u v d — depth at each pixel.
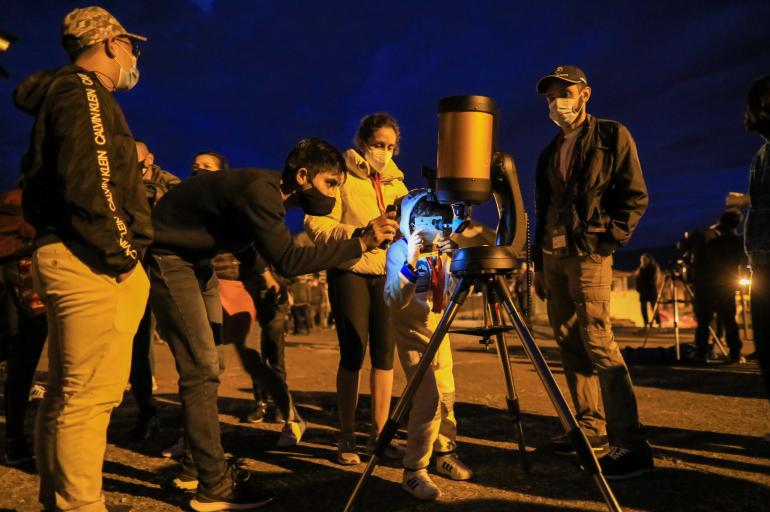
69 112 2.10
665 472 3.01
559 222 3.21
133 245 2.22
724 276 7.36
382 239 2.59
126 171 2.24
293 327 16.75
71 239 2.21
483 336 2.42
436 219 2.70
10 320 3.61
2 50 2.26
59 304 2.22
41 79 2.18
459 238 3.09
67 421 2.25
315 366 7.71
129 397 5.51
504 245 2.43
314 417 4.56
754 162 2.69
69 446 2.25
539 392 5.39
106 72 2.39
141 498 2.82
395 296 2.84
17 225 3.31
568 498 2.69
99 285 2.23
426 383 2.81
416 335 2.93
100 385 2.29
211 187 2.59
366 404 5.01
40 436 2.33
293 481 3.02
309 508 2.66
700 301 7.49
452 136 2.26
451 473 3.01
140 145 4.12
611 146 3.12
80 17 2.34
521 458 3.02
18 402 3.37
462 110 2.25
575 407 3.44
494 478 2.99
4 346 3.64
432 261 2.81
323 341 12.27
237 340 3.62
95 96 2.16
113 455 3.54
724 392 5.25
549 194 3.47
